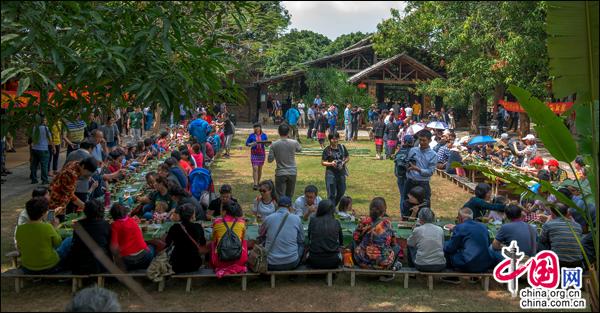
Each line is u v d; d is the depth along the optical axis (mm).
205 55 7223
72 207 8375
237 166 16812
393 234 6809
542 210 8852
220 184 13672
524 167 12820
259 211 8039
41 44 6488
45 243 6191
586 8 5125
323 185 13758
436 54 17328
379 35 23547
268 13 18031
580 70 5250
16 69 6234
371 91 33656
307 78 33562
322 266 6609
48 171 13367
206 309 5820
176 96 6863
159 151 14258
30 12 6086
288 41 28516
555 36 5285
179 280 6762
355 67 35438
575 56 5238
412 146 10328
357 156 20062
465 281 7031
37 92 8219
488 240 6715
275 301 6117
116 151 10703
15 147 18281
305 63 35312
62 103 7574
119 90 6836
